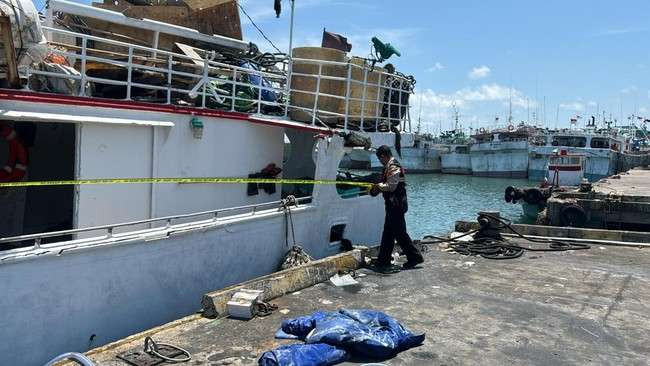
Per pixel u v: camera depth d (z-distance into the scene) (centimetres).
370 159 5219
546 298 679
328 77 920
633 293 705
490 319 600
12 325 523
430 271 805
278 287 665
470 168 5928
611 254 946
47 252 541
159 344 504
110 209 671
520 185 4719
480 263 866
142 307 636
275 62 984
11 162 647
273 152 899
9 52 551
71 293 565
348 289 703
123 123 656
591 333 563
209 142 783
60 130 804
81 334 578
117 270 605
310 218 899
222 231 733
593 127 5944
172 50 838
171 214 741
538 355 507
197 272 702
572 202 1764
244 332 543
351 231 1011
